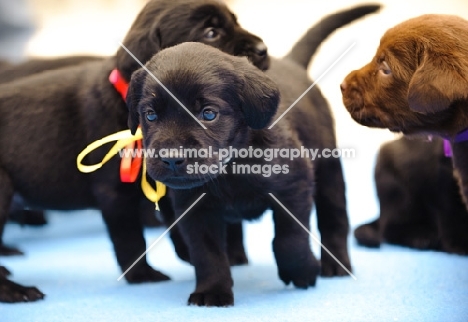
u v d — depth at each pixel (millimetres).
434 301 888
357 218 1312
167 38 1018
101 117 1012
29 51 1878
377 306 876
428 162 1130
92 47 1946
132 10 2215
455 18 933
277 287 958
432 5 2014
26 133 1023
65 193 1036
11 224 1329
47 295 953
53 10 2152
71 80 1058
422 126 935
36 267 1083
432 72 875
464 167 947
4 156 1017
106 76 1022
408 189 1152
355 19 1141
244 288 957
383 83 942
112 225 1010
